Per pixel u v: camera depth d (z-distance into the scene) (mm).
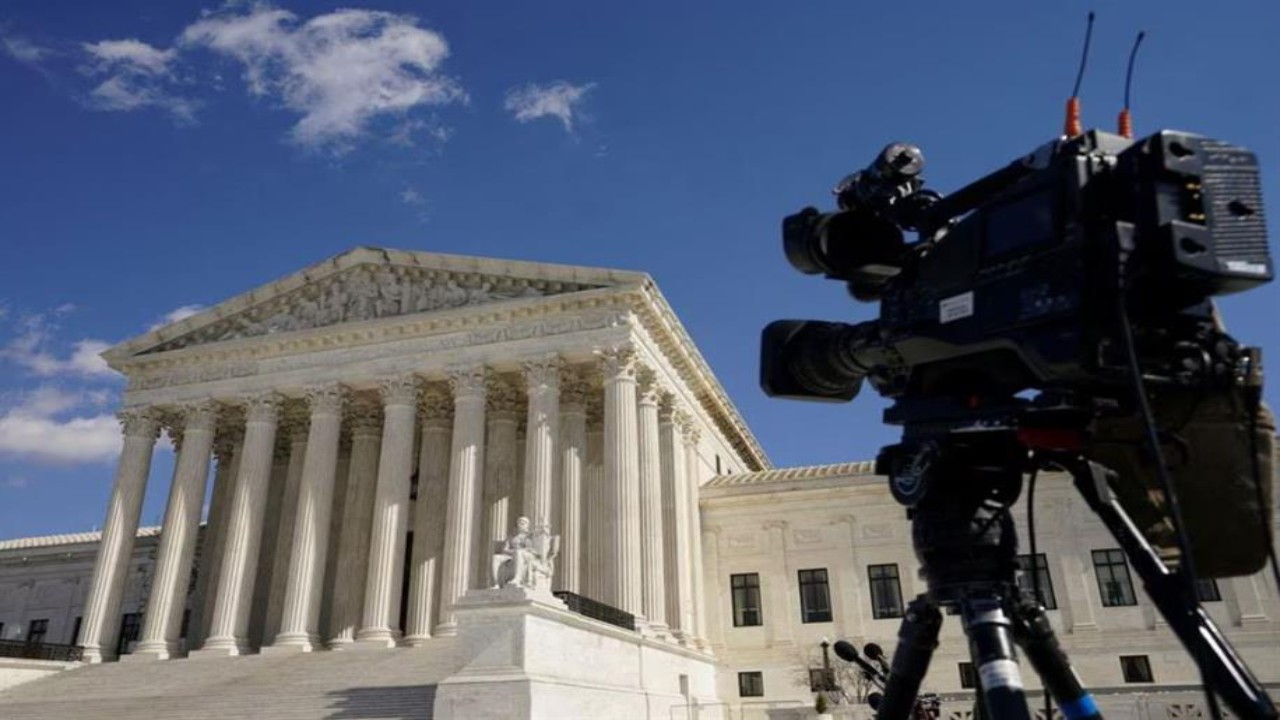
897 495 3824
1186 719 35000
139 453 56562
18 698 43906
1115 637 52625
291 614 49156
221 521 61688
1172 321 3102
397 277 56312
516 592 32781
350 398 55562
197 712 37375
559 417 53438
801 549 58344
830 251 4039
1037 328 3191
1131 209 2984
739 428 74375
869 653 8305
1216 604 51219
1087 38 3562
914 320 3795
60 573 77312
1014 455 3656
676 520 53938
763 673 55812
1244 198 3014
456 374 52031
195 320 59000
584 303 51375
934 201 4066
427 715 33250
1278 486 3727
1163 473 2717
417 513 55250
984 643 3381
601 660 37750
